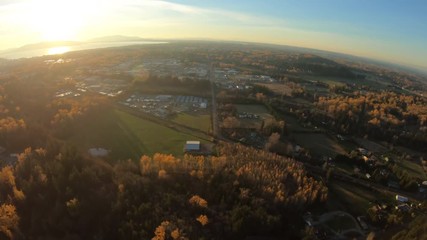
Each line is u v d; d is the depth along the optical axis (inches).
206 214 5536.4
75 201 5393.7
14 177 6136.8
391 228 5944.9
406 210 6412.4
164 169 6471.5
